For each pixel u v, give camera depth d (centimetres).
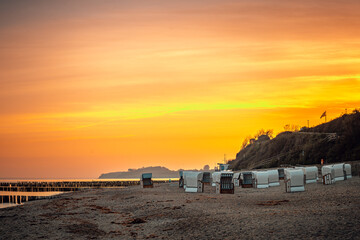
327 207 2102
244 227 1731
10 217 2603
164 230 1919
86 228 2100
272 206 2378
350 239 1350
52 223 2286
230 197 3152
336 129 9669
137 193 4178
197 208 2502
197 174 3944
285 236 1487
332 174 3556
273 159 10162
